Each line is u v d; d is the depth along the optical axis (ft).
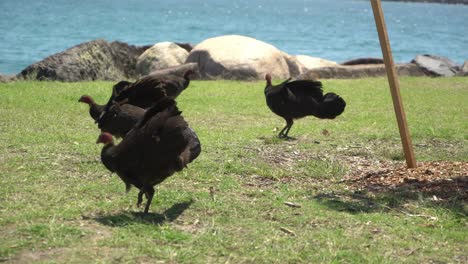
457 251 20.83
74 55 67.15
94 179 27.76
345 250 20.35
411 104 55.26
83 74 66.59
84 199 24.58
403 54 167.73
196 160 31.42
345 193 27.40
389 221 23.45
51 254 18.84
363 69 76.95
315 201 25.85
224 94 56.08
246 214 23.72
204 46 71.67
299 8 523.29
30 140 34.42
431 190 27.63
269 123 44.47
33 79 63.57
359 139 39.73
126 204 24.31
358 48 176.14
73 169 29.19
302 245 20.52
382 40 30.86
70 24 208.54
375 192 27.53
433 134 41.55
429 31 284.41
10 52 118.52
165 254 19.11
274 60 71.36
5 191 25.05
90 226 21.34
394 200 26.12
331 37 214.69
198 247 19.93
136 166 22.00
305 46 174.50
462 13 531.91
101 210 23.30
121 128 29.71
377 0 30.76
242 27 249.75
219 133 39.04
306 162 32.58
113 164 22.20
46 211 22.57
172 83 35.47
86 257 18.69
